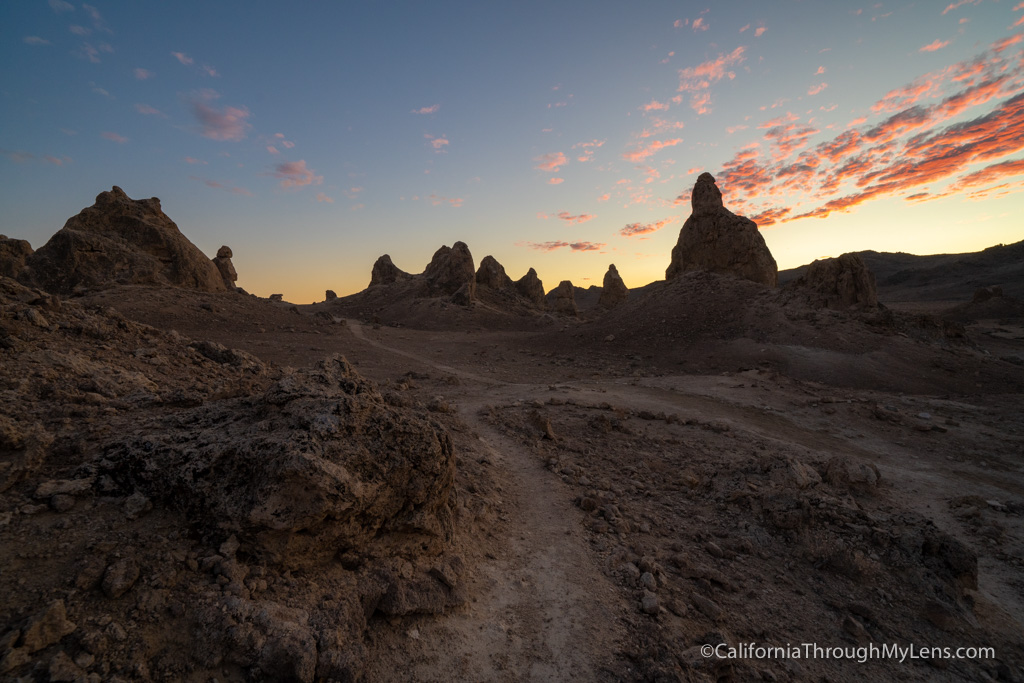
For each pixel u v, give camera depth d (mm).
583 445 15250
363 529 6113
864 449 18219
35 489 5383
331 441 6156
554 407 20703
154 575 4746
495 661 5527
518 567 7633
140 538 5043
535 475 12086
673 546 9164
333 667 4543
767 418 21781
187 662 4191
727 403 24141
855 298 42031
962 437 19922
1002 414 23797
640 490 11938
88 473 5684
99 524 5090
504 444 14539
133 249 49125
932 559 8773
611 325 52156
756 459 13945
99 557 4711
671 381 29875
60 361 9812
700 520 10586
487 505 9320
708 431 18562
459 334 62375
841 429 20672
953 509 12898
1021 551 10812
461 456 11539
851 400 25250
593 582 7438
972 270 131500
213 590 4805
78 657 3900
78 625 4133
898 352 34938
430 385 27062
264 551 5316
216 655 4297
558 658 5738
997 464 16922
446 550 7027
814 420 21781
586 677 5488
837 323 39188
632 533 9383
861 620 7668
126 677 3900
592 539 8891
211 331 40219
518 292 96250
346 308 90312
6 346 9812
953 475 15773
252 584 5020
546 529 9141
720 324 44750
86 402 8305
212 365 15094
